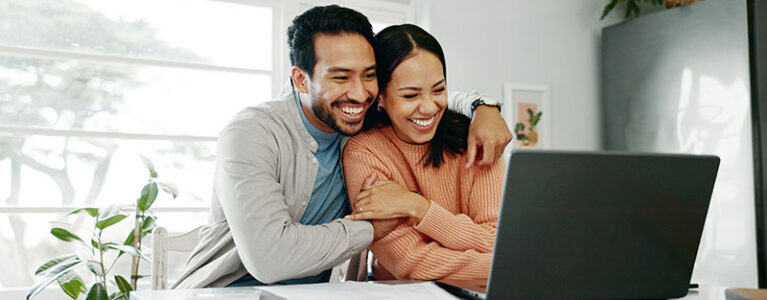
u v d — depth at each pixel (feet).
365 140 4.53
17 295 7.27
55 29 7.71
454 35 9.62
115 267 7.70
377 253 4.31
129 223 7.88
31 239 7.43
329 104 4.07
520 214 2.81
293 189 4.25
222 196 3.92
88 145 7.75
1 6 7.47
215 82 8.45
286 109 4.29
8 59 7.45
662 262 3.11
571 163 2.83
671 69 9.41
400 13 9.50
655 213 3.03
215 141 8.43
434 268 3.96
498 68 9.93
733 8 8.55
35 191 7.48
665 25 9.52
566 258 2.93
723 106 8.66
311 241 3.77
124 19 8.06
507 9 10.07
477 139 4.40
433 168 4.56
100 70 7.89
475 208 4.47
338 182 4.58
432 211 4.02
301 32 4.10
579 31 10.64
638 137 9.92
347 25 4.06
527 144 9.98
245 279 4.29
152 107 8.13
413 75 4.26
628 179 2.94
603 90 10.61
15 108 7.45
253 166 3.86
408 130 4.38
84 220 7.67
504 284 2.88
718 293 3.50
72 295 6.78
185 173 8.24
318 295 3.18
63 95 7.70
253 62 8.65
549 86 10.28
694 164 3.04
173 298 3.08
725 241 8.68
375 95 4.23
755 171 8.27
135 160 7.98
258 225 3.73
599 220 2.94
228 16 8.55
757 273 8.24
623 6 10.99
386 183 4.13
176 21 8.32
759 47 8.31
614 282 3.04
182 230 8.15
